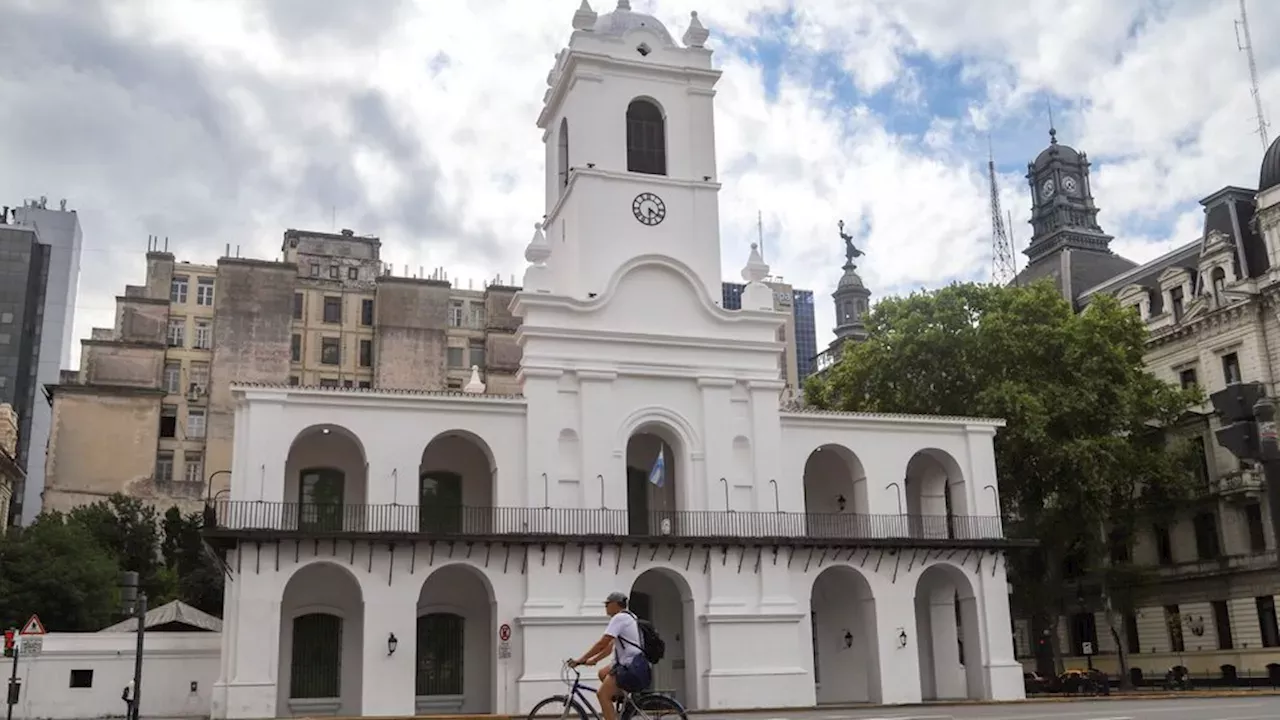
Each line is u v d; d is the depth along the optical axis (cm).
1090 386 4725
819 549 4012
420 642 3847
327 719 3241
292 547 3472
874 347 5175
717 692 3753
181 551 6512
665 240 4244
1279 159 5331
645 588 4159
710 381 4072
